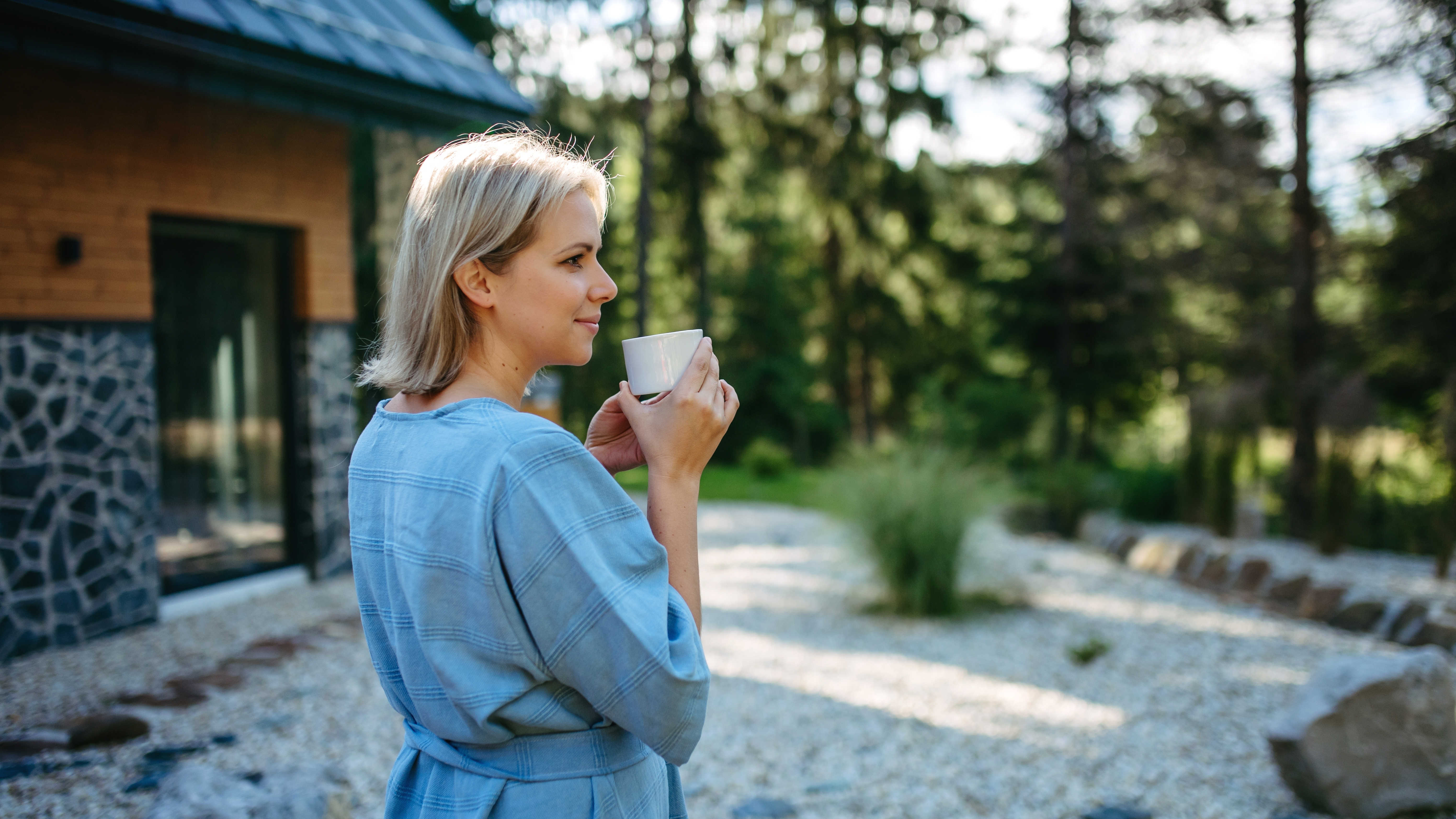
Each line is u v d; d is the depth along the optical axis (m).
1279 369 10.59
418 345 0.95
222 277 5.68
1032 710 4.01
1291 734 2.92
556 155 0.97
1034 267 13.74
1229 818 2.93
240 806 2.43
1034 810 3.04
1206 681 4.34
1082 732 3.73
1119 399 15.12
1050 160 13.33
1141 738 3.65
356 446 1.00
